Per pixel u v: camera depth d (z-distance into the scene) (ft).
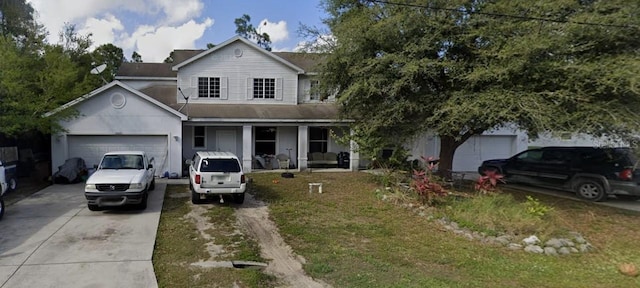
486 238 26.89
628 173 38.27
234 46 62.64
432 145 64.34
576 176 42.04
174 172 53.21
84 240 24.34
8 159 45.88
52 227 27.27
